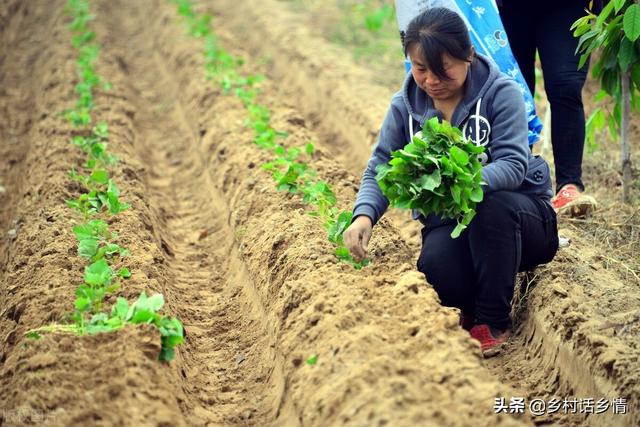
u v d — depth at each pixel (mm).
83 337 4492
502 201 4758
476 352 4129
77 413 3906
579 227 6184
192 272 6926
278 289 5355
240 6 16531
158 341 4492
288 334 4695
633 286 5250
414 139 4484
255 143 8078
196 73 11703
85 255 5641
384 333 4270
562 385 4621
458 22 4453
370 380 3846
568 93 6129
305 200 6379
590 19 6156
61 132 9102
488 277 4844
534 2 6230
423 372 3918
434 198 4559
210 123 9641
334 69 11438
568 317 4793
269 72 12852
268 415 4539
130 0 19062
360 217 4781
